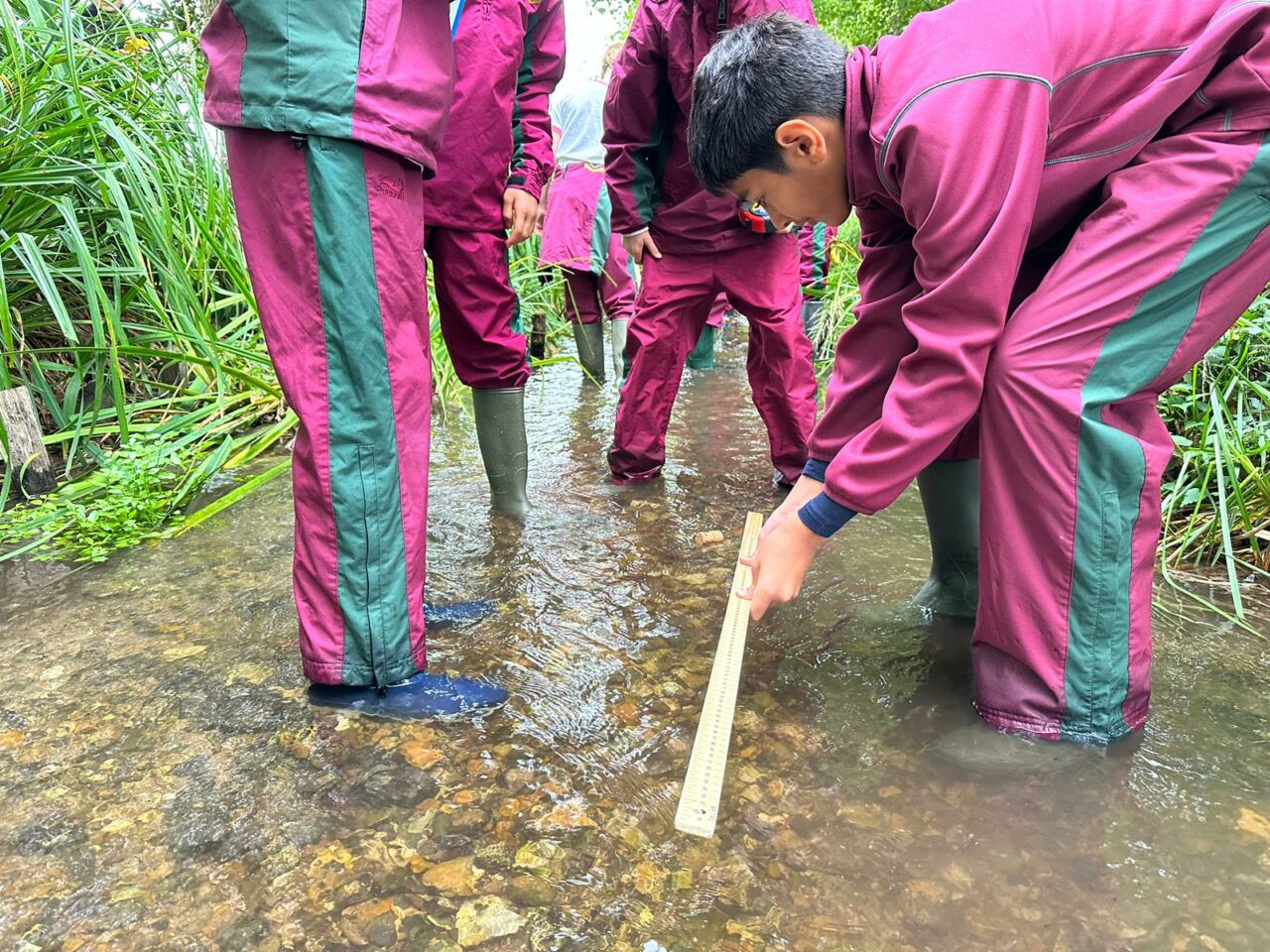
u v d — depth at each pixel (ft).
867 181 4.17
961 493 5.38
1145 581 4.20
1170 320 3.98
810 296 15.20
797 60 4.14
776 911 3.36
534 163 7.42
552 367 16.02
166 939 3.27
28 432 8.09
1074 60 3.85
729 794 4.04
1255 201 3.84
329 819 3.89
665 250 8.13
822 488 4.88
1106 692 4.21
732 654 4.43
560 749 4.41
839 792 4.03
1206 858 3.56
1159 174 3.92
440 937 3.26
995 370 4.06
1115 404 4.06
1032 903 3.35
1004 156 3.73
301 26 4.04
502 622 5.78
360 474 4.53
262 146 4.19
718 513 7.91
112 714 4.72
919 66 3.88
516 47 6.60
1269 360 7.42
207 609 5.93
